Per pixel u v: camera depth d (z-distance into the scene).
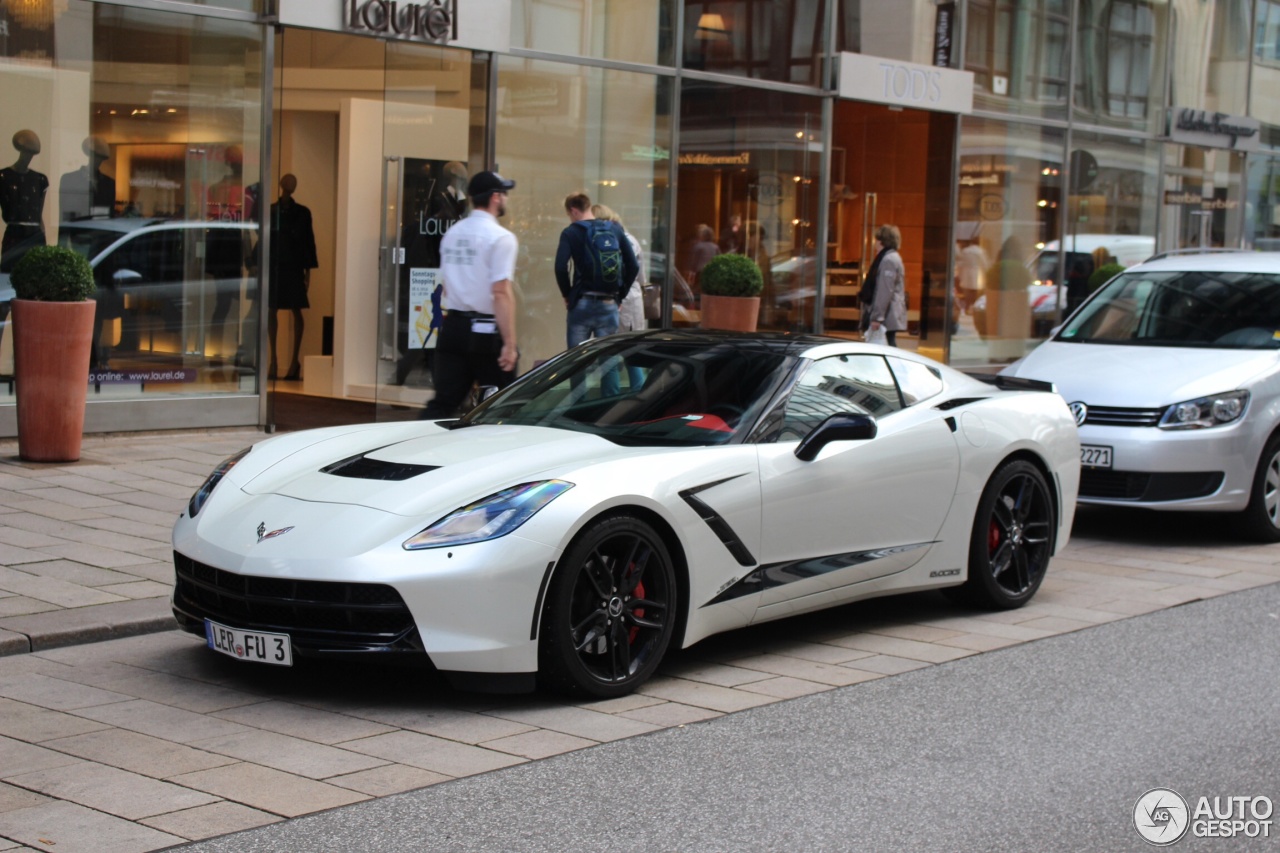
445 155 12.99
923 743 4.94
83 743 4.65
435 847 3.83
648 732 4.94
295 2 11.41
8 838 3.81
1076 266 20.77
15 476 9.09
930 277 18.72
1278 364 9.28
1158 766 4.78
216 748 4.63
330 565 4.84
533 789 4.32
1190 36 22.41
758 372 6.15
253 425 11.56
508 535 4.91
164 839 3.83
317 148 14.43
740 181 15.84
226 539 5.17
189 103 11.13
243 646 5.06
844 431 5.81
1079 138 20.55
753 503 5.66
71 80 10.60
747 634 6.52
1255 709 5.48
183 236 11.16
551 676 5.10
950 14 18.14
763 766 4.62
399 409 12.84
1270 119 24.48
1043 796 4.44
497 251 8.26
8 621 5.90
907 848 3.96
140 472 9.47
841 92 16.50
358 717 5.01
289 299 14.24
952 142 18.36
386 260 12.81
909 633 6.60
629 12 14.52
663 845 3.91
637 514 5.30
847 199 18.33
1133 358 9.51
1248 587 7.86
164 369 11.11
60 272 9.48
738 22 15.60
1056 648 6.38
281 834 3.89
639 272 12.59
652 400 6.11
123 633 6.02
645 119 14.78
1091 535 9.52
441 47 12.70
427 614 4.81
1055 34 19.84
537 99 13.76
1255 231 24.47
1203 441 8.80
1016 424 7.02
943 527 6.62
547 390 6.42
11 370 10.30
